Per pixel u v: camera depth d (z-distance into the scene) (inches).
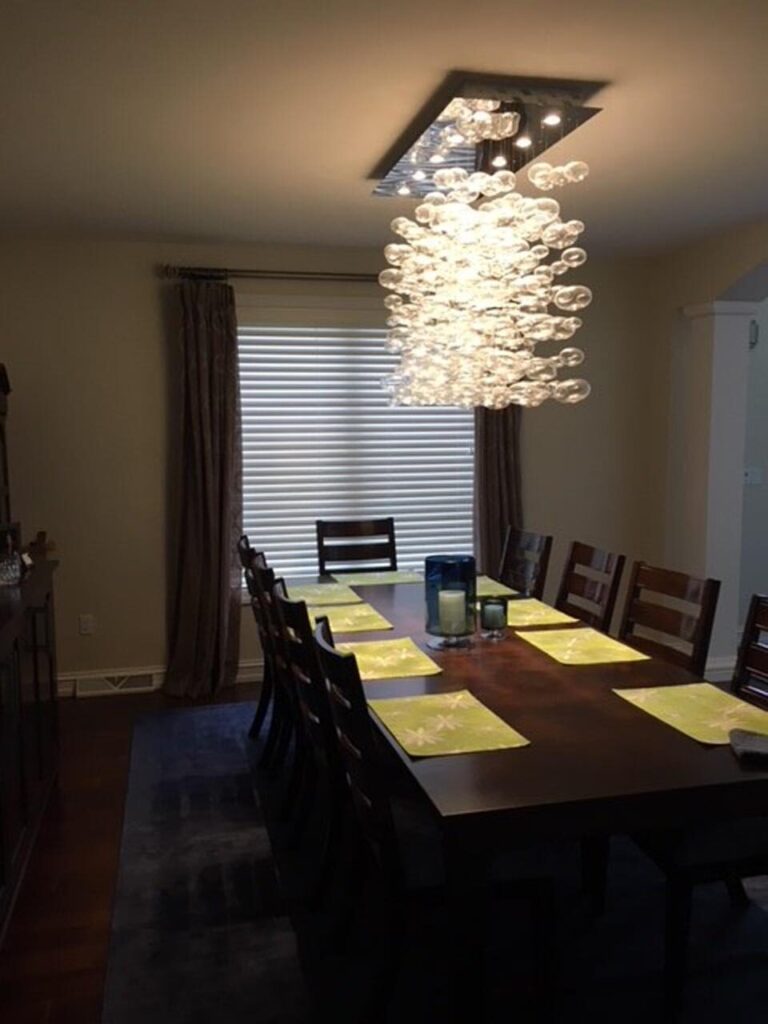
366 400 197.3
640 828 66.6
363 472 199.3
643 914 99.3
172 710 174.2
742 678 94.8
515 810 63.9
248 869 110.5
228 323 181.6
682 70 96.1
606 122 112.3
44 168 130.3
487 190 104.3
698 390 195.3
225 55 91.5
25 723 112.3
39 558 144.9
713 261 186.9
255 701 179.3
